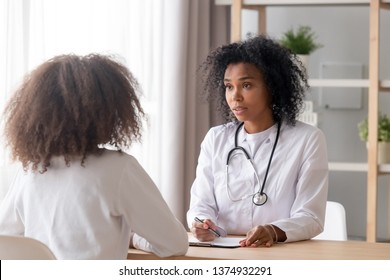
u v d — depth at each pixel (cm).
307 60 546
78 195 264
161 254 283
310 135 345
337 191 601
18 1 427
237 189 349
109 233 265
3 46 420
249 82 341
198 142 571
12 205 279
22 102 264
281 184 342
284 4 542
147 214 272
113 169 266
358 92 591
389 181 582
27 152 264
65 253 264
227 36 604
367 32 592
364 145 593
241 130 359
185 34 540
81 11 476
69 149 262
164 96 540
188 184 556
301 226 326
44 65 265
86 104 258
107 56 275
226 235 341
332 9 597
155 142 541
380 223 588
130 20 524
